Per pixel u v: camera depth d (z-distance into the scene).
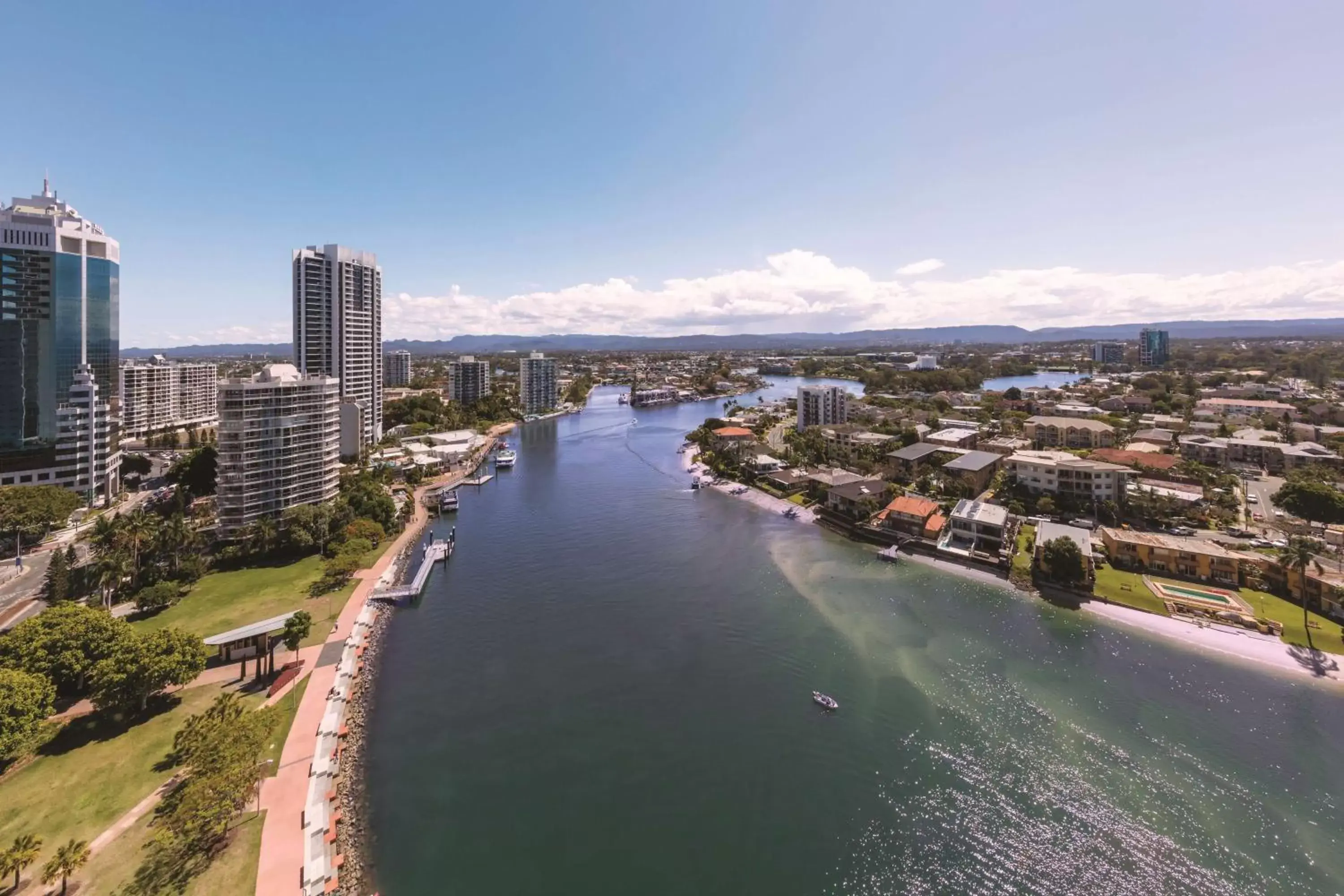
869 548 115.25
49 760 52.78
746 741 60.22
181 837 42.94
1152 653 74.50
